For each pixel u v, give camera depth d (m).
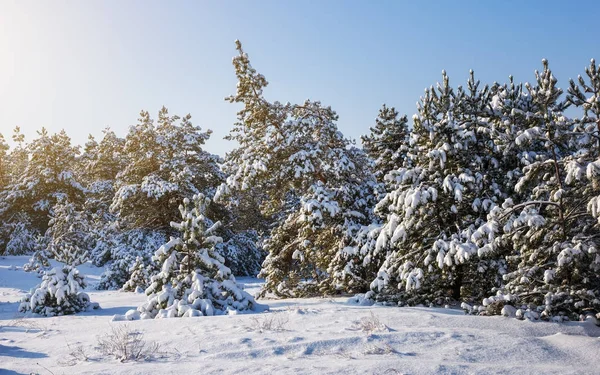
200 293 11.07
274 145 16.84
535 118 10.41
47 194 42.91
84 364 5.82
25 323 10.27
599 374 5.13
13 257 36.28
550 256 9.43
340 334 7.11
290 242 18.20
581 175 8.16
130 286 20.83
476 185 11.56
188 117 36.41
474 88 12.87
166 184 30.58
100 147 46.59
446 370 5.16
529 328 7.77
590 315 8.37
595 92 8.84
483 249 9.52
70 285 12.83
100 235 32.72
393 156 15.57
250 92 17.41
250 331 7.62
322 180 17.95
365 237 14.55
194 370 5.33
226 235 33.66
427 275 11.44
